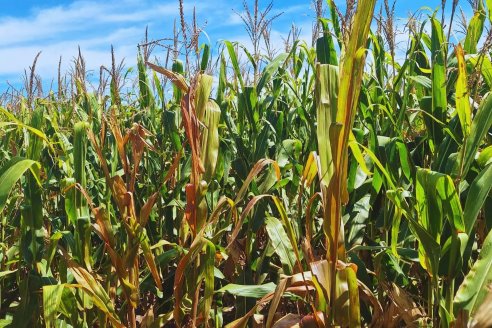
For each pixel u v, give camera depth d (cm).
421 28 325
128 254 258
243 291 257
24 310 262
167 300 292
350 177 279
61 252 260
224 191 379
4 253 313
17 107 604
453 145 257
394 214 256
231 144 376
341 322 203
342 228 211
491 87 276
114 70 372
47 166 376
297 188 323
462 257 216
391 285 263
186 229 281
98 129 415
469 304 193
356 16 178
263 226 355
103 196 355
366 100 312
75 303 254
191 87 242
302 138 403
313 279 209
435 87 271
